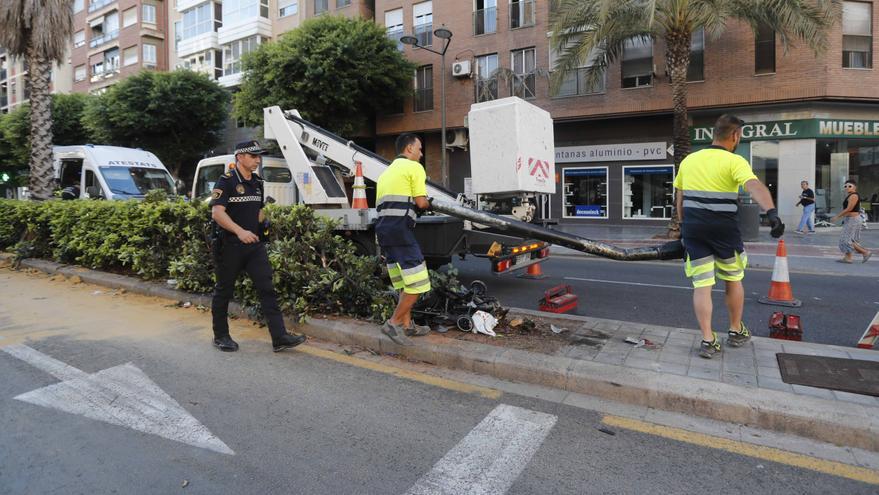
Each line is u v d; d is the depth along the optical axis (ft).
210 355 15.87
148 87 86.33
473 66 77.25
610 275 32.27
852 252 37.50
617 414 11.91
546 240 15.85
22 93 161.48
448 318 16.74
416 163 15.14
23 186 115.03
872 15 58.85
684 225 14.34
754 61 61.46
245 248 15.76
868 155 63.16
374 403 12.55
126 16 127.85
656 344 15.23
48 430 11.19
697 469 9.68
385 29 73.82
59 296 23.80
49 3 40.22
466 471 9.63
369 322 17.26
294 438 10.87
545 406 12.34
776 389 11.91
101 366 14.92
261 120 70.95
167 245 24.70
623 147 71.67
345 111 73.26
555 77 56.39
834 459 10.00
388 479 9.39
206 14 108.78
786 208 62.95
